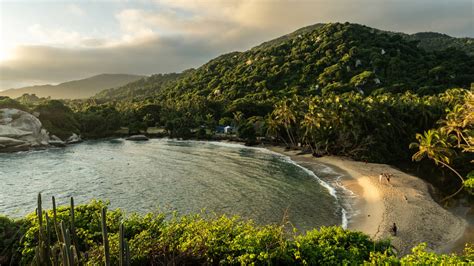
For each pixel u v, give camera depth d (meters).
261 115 142.62
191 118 146.25
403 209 40.16
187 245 12.54
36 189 54.94
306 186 53.94
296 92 158.25
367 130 77.19
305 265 12.27
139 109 162.38
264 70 196.88
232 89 183.62
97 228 15.83
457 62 163.25
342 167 68.00
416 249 12.47
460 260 11.62
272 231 13.64
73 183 58.56
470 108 51.53
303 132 93.31
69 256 9.70
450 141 64.62
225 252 12.80
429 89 129.00
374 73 151.38
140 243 12.87
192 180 59.72
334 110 83.00
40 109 124.94
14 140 101.38
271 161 79.06
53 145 112.31
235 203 45.44
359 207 42.53
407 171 65.25
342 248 13.27
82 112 153.12
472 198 45.41
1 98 126.75
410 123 84.62
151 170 69.50
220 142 119.94
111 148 107.06
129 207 44.56
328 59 181.88
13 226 16.50
